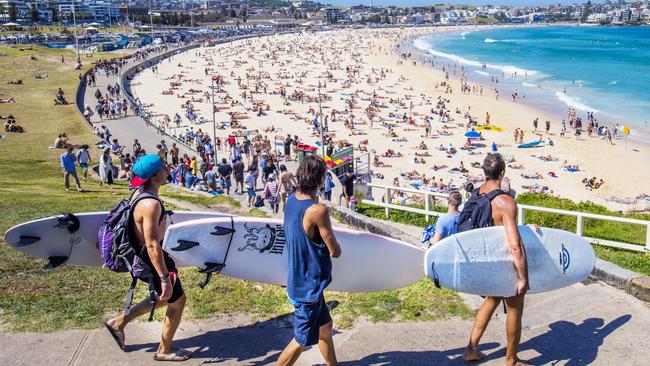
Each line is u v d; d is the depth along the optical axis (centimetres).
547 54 13138
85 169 2000
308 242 411
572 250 497
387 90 7494
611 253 962
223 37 18012
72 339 513
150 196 450
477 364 481
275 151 3444
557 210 1052
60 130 3700
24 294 594
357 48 15400
